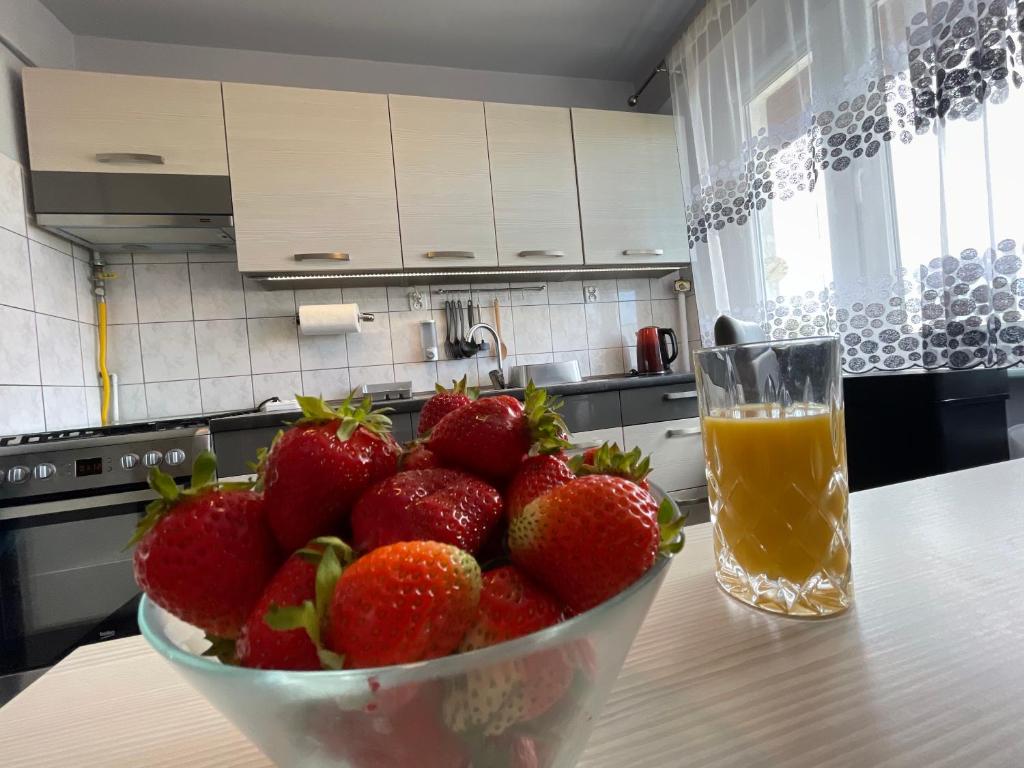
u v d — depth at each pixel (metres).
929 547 0.50
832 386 0.42
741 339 1.24
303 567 0.22
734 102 1.99
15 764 0.31
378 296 2.35
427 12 2.16
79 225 1.75
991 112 1.16
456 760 0.19
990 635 0.35
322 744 0.19
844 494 0.42
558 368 2.34
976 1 1.17
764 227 1.88
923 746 0.27
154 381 2.11
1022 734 0.27
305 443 0.25
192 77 2.23
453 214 2.10
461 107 2.13
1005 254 1.15
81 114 1.74
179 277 2.15
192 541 0.24
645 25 2.34
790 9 1.71
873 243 1.47
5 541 1.30
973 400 1.25
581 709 0.22
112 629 1.34
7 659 1.27
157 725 0.34
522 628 0.22
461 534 0.24
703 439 0.49
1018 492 0.62
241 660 0.21
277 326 2.23
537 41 2.39
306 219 1.94
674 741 0.29
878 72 1.43
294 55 2.35
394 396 2.21
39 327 1.71
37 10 1.87
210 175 1.85
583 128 2.29
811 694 0.31
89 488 1.37
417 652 0.19
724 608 0.44
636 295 2.71
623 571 0.23
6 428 1.52
